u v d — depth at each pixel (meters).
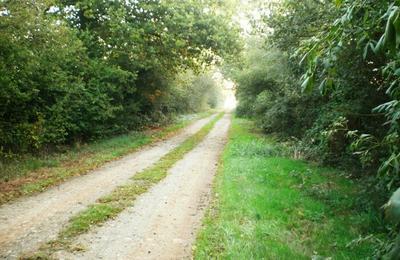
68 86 15.23
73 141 16.41
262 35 13.45
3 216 7.33
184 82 32.31
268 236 6.28
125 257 5.62
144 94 24.12
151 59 21.47
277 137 20.19
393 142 3.80
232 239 6.08
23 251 5.70
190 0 20.77
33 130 13.12
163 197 8.96
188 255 5.76
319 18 9.50
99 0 20.00
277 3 12.34
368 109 8.27
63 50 13.50
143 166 12.88
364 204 7.79
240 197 8.53
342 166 11.69
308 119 15.05
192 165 13.27
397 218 1.56
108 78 18.55
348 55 6.05
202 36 20.72
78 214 7.47
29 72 12.42
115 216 7.47
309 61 3.45
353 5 3.07
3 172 10.66
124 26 19.22
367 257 5.23
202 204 8.48
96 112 17.08
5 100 12.34
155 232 6.68
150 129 25.19
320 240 6.30
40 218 7.23
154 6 20.50
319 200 8.78
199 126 31.56
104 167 12.60
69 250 5.79
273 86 23.80
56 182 10.23
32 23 11.58
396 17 2.07
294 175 11.16
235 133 24.89
